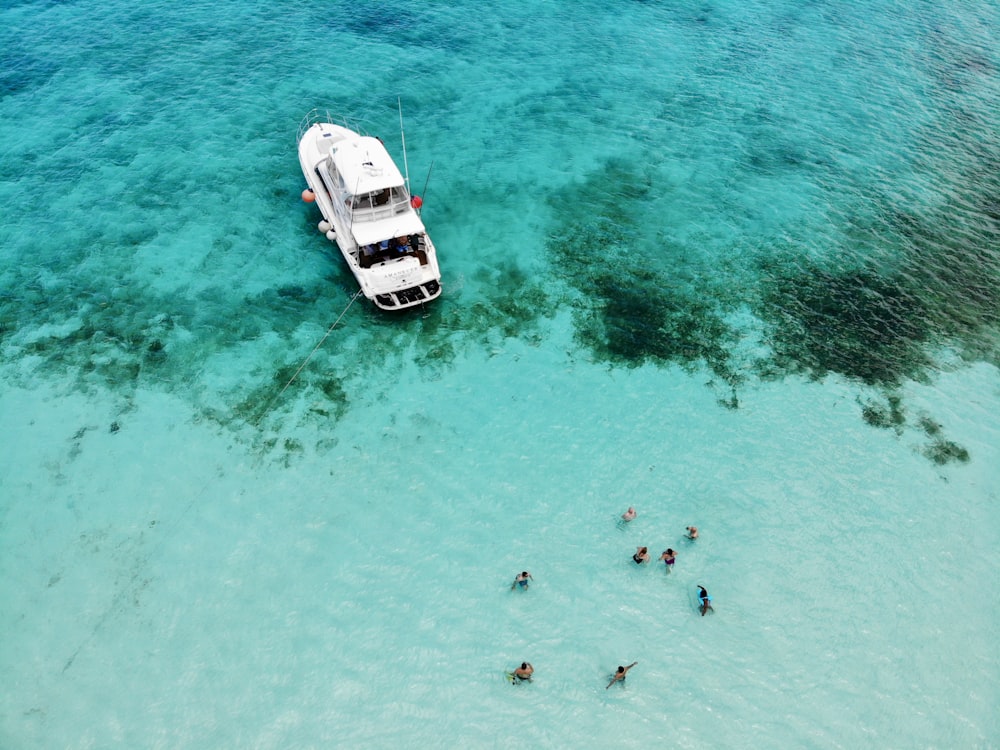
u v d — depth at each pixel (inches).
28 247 1074.1
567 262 1112.2
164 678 671.8
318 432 870.4
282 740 641.6
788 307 1062.4
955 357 1001.5
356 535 784.3
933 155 1371.8
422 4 1733.5
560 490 835.4
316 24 1627.7
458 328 1001.5
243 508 799.1
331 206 1074.1
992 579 773.3
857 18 1803.6
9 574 730.8
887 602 751.1
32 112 1326.3
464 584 751.1
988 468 870.4
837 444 891.4
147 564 748.0
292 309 1011.3
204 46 1533.0
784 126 1424.7
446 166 1270.9
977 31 1776.6
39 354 933.8
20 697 653.3
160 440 851.4
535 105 1433.3
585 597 746.8
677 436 893.8
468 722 657.6
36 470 814.5
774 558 784.3
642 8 1780.3
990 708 678.5
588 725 659.4
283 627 711.1
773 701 678.5
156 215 1138.7
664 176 1286.9
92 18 1598.2
